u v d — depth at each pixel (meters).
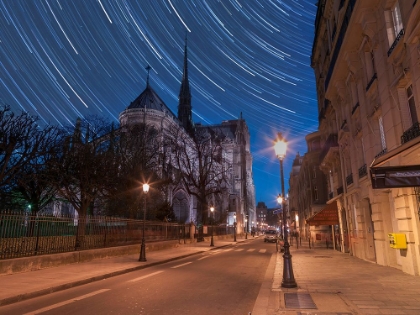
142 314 7.05
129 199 33.97
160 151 46.62
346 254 22.20
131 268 14.68
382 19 13.45
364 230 18.28
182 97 105.88
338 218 25.81
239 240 55.00
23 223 13.66
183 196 68.25
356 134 18.97
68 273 12.55
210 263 18.14
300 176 54.47
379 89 13.84
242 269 15.34
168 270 14.86
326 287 9.84
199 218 63.84
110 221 20.55
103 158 28.94
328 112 28.14
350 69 18.12
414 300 7.92
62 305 8.02
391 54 12.34
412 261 11.80
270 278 12.19
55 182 25.62
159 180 39.69
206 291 9.70
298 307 7.36
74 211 38.62
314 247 30.55
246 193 109.56
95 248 18.22
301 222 54.72
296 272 13.29
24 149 24.19
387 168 6.86
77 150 27.55
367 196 17.05
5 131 22.16
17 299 8.62
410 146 6.48
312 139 42.06
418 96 10.45
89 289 10.21
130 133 38.41
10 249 12.77
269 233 55.41
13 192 27.98
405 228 12.16
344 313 6.79
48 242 14.88
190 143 53.25
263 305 7.65
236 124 118.75
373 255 17.67
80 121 32.34
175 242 31.03
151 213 37.03
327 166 28.58
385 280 10.94
